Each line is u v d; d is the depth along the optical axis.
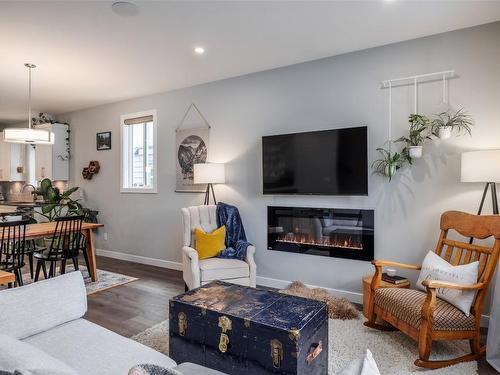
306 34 3.10
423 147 3.17
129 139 5.51
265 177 3.99
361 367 0.86
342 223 3.60
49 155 6.12
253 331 1.78
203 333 1.95
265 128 4.10
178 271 4.78
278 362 1.70
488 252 2.46
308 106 3.80
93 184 5.93
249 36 3.13
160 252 5.08
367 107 3.46
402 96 3.29
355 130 3.42
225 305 2.01
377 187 3.41
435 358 2.38
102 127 5.75
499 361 2.29
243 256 3.65
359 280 3.52
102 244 5.82
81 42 3.21
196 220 3.94
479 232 2.54
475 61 2.97
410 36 3.16
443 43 3.10
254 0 2.50
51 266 3.88
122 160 5.48
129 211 5.44
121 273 4.66
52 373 0.91
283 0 2.51
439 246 2.86
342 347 2.53
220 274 3.39
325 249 3.68
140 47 3.35
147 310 3.29
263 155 4.00
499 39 2.88
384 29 3.01
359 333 2.76
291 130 3.91
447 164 3.07
